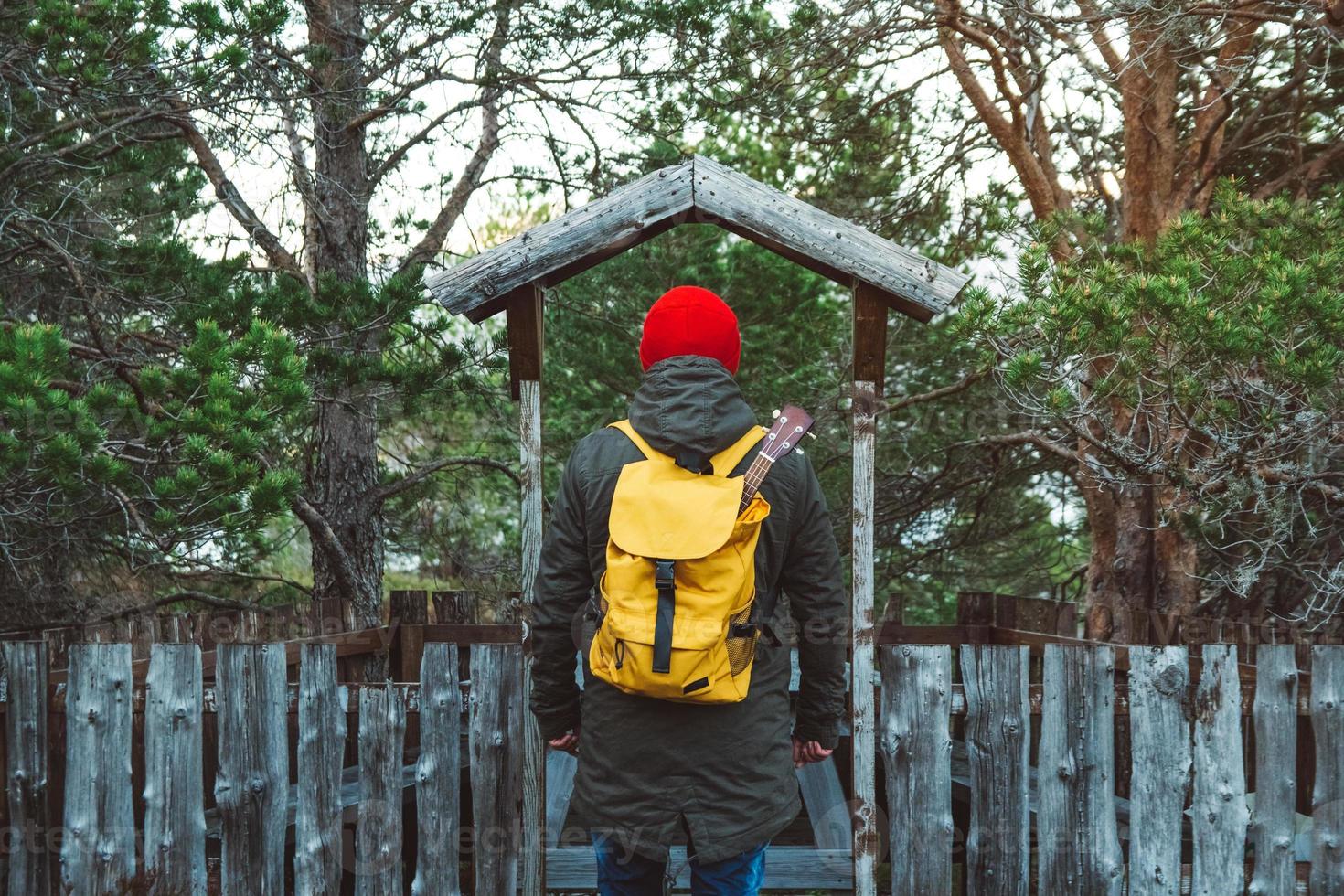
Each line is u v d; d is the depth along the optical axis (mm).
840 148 8547
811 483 2314
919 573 9844
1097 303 4152
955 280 2801
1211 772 3012
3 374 3672
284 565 11016
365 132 7254
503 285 2822
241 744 2951
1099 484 5254
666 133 7418
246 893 2936
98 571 7855
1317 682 3072
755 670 2277
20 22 5426
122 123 5504
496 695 2969
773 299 8570
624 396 9211
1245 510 5039
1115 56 7000
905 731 2982
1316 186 7297
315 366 5680
